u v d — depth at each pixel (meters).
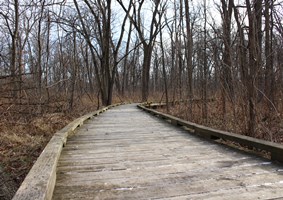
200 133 6.77
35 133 8.45
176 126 8.73
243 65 6.55
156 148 5.29
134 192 2.91
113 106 21.14
